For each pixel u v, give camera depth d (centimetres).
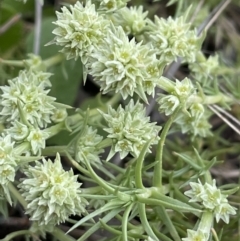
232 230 16
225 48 21
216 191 14
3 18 20
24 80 15
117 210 14
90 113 16
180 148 18
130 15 16
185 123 16
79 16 14
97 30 14
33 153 14
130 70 14
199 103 16
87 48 14
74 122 16
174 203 14
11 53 20
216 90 17
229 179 18
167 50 15
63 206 14
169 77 17
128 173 14
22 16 21
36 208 14
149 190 14
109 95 19
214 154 18
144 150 14
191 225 16
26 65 16
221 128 18
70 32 14
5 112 15
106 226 14
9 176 14
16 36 20
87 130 15
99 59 14
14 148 14
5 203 15
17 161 14
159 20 16
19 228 17
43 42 19
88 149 15
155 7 20
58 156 14
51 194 14
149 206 15
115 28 14
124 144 14
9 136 14
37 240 16
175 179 16
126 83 14
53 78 19
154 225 15
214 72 18
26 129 14
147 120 14
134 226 15
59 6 20
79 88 20
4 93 15
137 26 16
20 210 17
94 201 15
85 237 14
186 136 19
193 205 14
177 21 16
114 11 15
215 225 16
